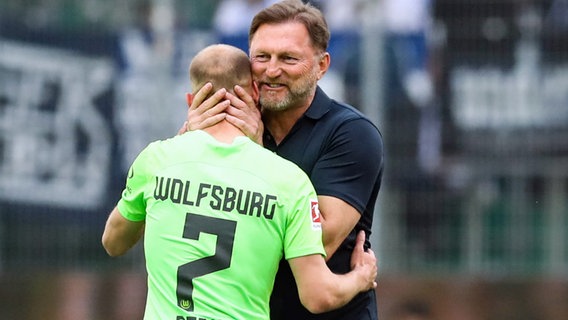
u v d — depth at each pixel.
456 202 29.64
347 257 16.03
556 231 29.38
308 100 15.92
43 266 30.84
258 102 15.55
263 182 14.57
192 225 14.51
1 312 30.81
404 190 29.70
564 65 29.44
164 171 14.84
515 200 29.55
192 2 31.03
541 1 29.58
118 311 30.56
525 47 29.58
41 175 30.89
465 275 29.56
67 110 30.86
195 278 14.39
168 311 14.45
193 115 15.13
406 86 29.81
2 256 30.83
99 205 30.75
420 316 29.61
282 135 16.03
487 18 29.66
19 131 30.89
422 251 29.66
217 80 15.09
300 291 14.64
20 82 30.88
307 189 14.76
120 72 30.78
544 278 29.39
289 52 15.23
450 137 29.67
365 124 15.94
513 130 29.58
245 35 30.80
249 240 14.45
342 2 30.11
